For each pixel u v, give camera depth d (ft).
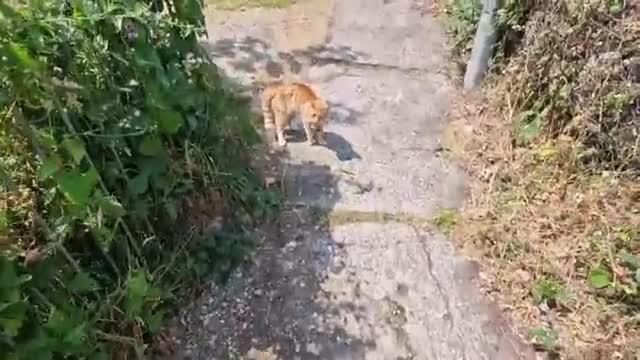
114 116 6.13
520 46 9.43
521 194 8.43
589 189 8.23
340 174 8.70
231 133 8.14
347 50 10.57
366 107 9.67
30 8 5.20
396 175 8.76
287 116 8.87
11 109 5.32
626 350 6.88
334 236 7.99
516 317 7.32
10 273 5.19
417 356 6.98
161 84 6.33
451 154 9.06
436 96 9.88
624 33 7.96
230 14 11.14
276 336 7.07
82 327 5.76
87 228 6.12
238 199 7.97
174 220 7.12
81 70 5.77
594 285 7.39
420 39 10.83
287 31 10.86
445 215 8.29
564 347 6.98
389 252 7.88
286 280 7.54
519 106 9.32
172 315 7.14
